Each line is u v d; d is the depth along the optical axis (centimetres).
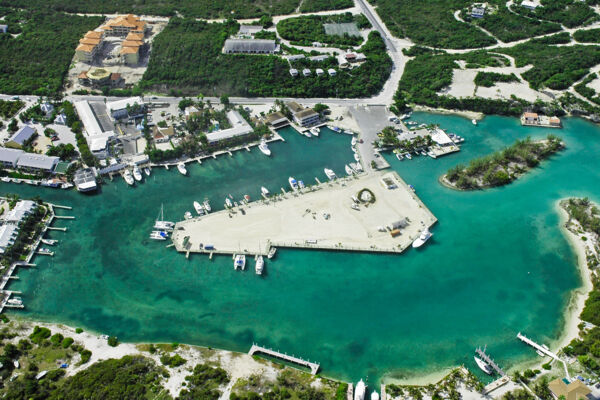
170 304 18612
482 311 18538
